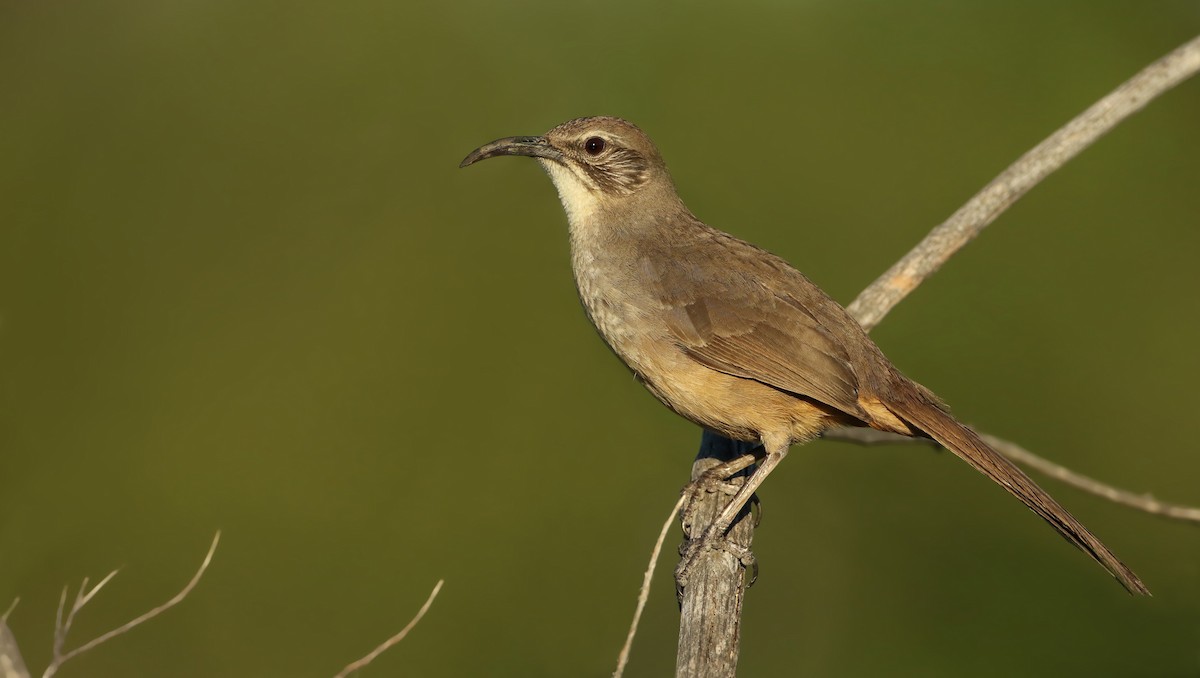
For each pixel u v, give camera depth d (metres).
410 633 10.48
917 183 13.34
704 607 6.51
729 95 14.46
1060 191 13.46
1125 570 6.75
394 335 12.59
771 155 13.73
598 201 8.23
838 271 12.74
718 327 7.54
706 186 13.46
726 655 6.25
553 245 13.15
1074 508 11.25
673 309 7.64
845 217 13.16
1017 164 8.12
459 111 14.46
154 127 14.77
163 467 11.68
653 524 11.15
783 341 7.45
